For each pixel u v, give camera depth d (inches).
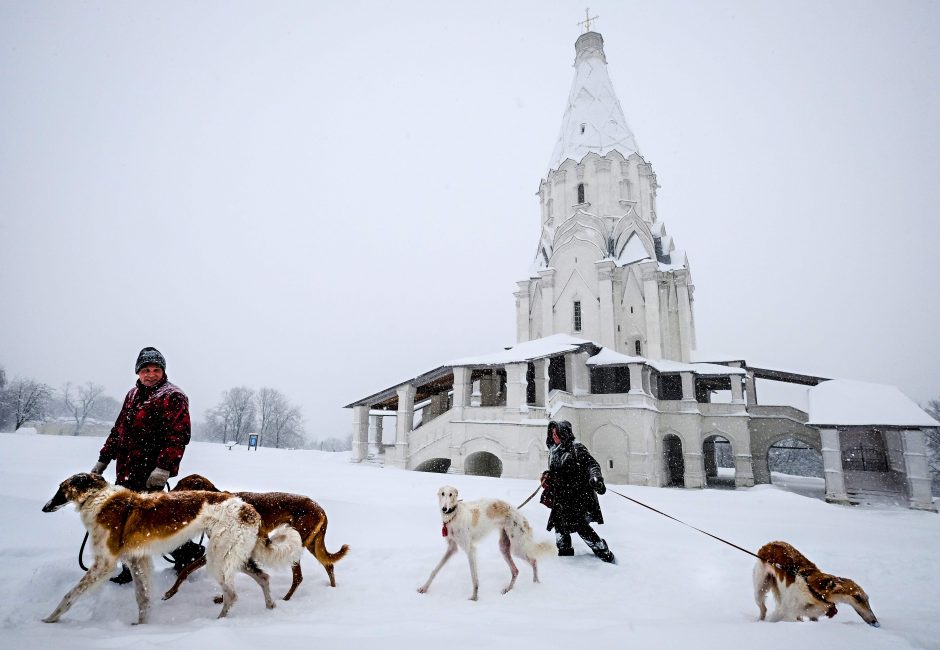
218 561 160.9
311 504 204.7
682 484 1331.2
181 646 105.4
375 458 1146.7
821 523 409.7
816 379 1197.1
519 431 877.2
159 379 207.8
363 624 142.5
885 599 213.2
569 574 228.5
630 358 1137.4
